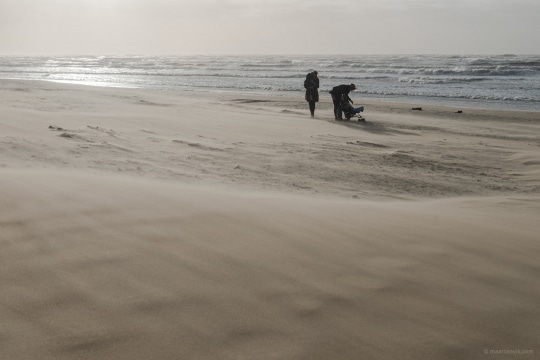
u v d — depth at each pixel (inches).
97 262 97.1
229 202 145.2
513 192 289.0
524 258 117.9
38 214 118.0
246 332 78.3
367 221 139.3
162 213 126.5
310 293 91.8
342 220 137.3
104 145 282.2
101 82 1646.2
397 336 80.4
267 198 163.8
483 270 108.6
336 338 78.6
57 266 94.4
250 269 99.3
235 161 293.9
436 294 95.6
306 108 792.3
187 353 72.2
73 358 69.6
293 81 1710.1
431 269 106.8
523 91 1267.2
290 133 458.0
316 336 78.7
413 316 86.8
